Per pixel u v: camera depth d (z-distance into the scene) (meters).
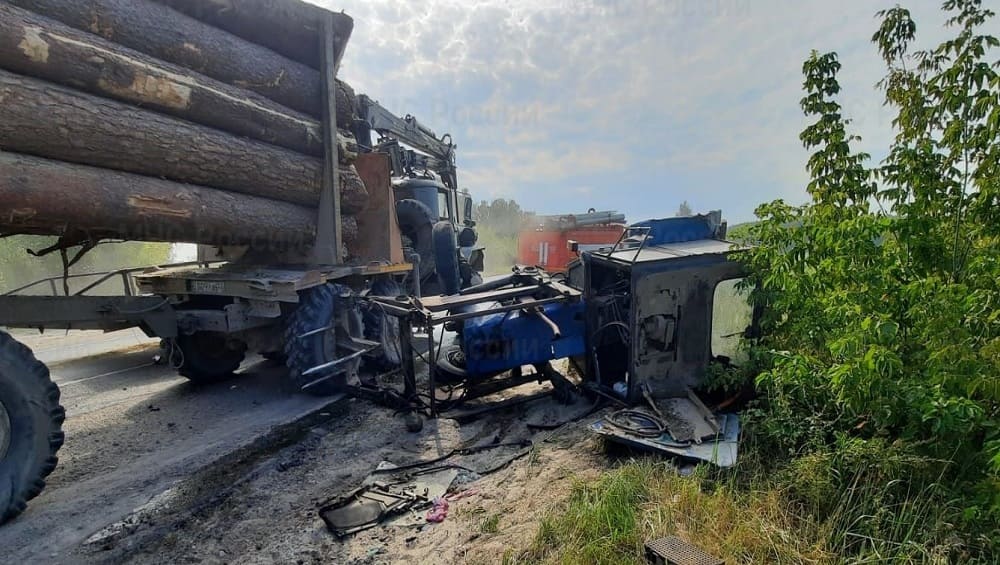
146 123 3.50
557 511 2.52
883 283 2.50
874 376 2.22
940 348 2.20
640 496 2.49
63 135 3.08
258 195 4.55
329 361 4.61
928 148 2.66
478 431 3.86
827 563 2.00
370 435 3.87
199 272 4.85
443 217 9.35
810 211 3.17
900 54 2.93
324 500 2.92
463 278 8.99
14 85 2.87
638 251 3.67
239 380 5.39
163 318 4.39
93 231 3.73
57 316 3.77
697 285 3.63
